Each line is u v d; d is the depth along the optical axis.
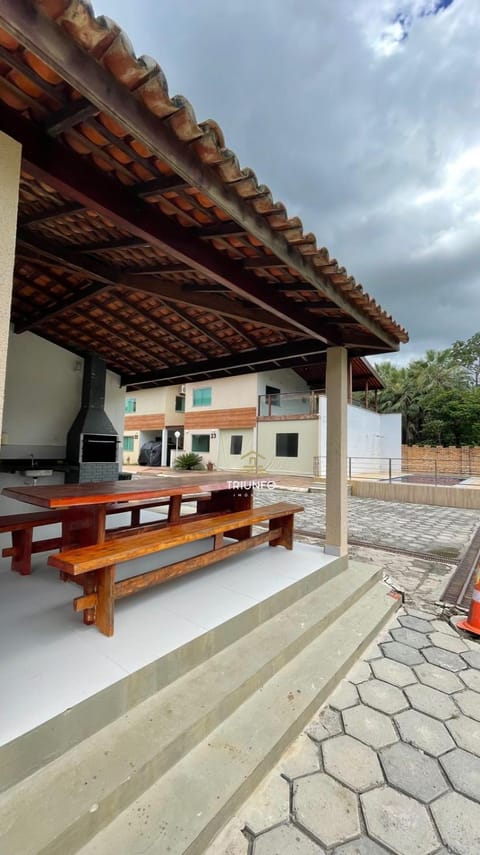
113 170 1.69
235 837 1.37
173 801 1.39
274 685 2.11
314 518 7.66
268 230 1.96
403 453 20.44
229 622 2.28
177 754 1.55
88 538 2.43
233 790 1.45
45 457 5.26
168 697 1.79
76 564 1.82
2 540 3.94
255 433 16.53
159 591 2.71
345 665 2.40
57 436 5.40
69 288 3.69
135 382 6.25
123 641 1.96
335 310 3.06
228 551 3.01
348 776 1.64
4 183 1.22
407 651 2.72
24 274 3.44
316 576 3.27
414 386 26.94
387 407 26.98
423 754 1.77
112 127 1.39
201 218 1.99
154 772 1.45
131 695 1.69
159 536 2.48
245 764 1.57
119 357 5.66
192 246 2.15
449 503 9.85
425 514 8.63
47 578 2.76
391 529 6.99
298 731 1.87
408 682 2.34
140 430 22.02
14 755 1.29
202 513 4.06
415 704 2.13
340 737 1.87
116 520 5.05
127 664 1.76
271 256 2.29
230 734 1.73
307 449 15.12
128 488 2.75
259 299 2.67
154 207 1.91
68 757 1.42
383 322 3.29
